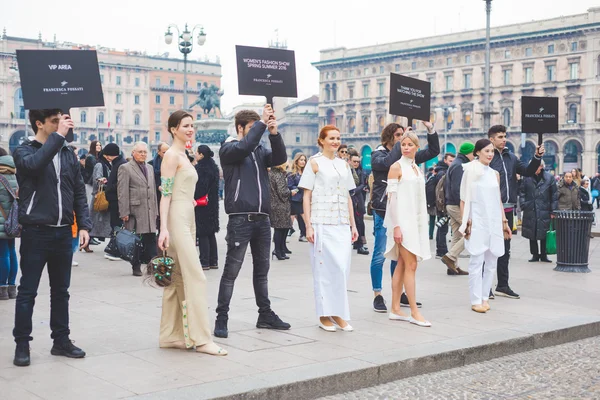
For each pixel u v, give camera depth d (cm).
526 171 955
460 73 8069
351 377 527
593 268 1221
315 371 520
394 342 625
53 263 555
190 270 575
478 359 620
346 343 618
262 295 671
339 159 691
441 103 8256
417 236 700
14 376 502
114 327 670
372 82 8956
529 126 950
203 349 573
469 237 787
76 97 550
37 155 517
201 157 1104
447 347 607
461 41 7975
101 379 496
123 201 1021
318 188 672
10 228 796
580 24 7081
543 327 699
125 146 10438
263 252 665
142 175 1035
